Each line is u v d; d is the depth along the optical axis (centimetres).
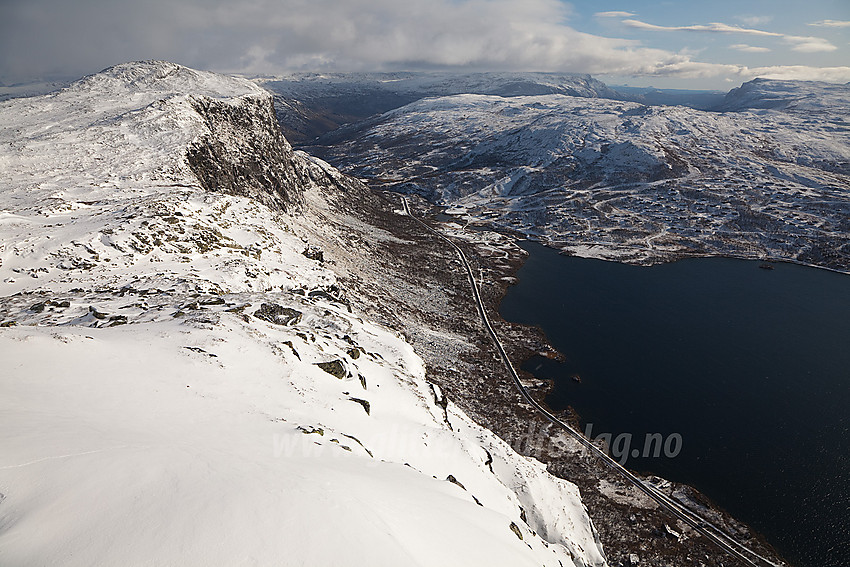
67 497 972
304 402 2322
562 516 3269
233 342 2641
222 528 966
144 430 1460
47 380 1670
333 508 1138
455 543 1346
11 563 775
